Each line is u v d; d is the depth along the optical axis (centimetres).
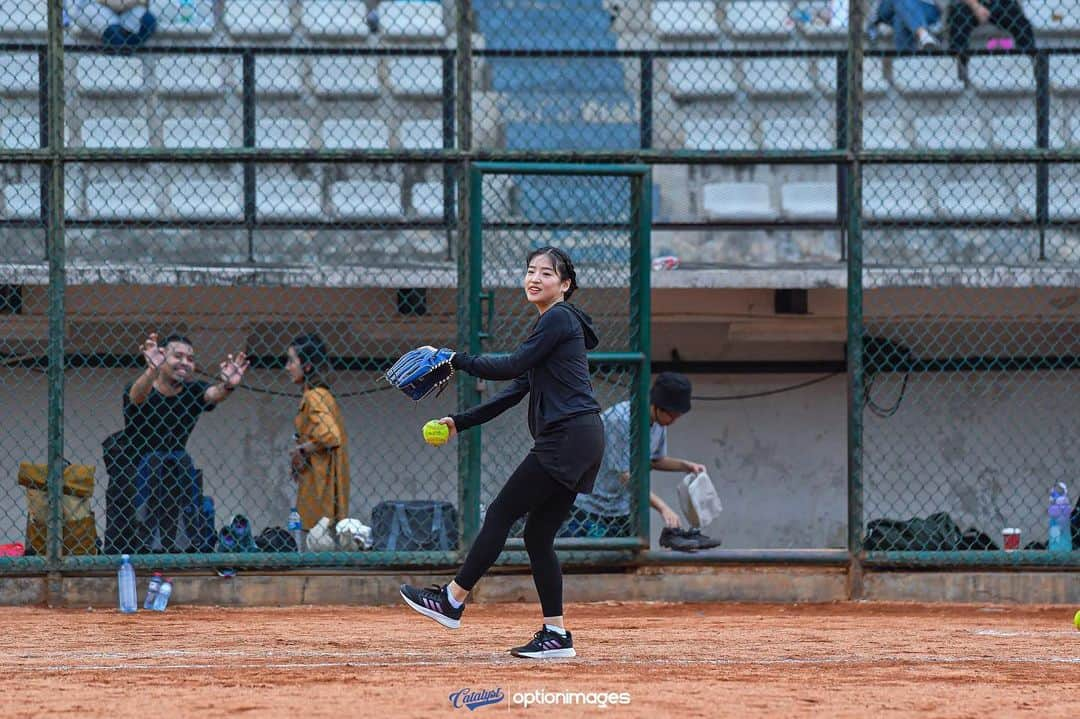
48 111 3177
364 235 3972
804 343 4356
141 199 3938
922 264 4031
